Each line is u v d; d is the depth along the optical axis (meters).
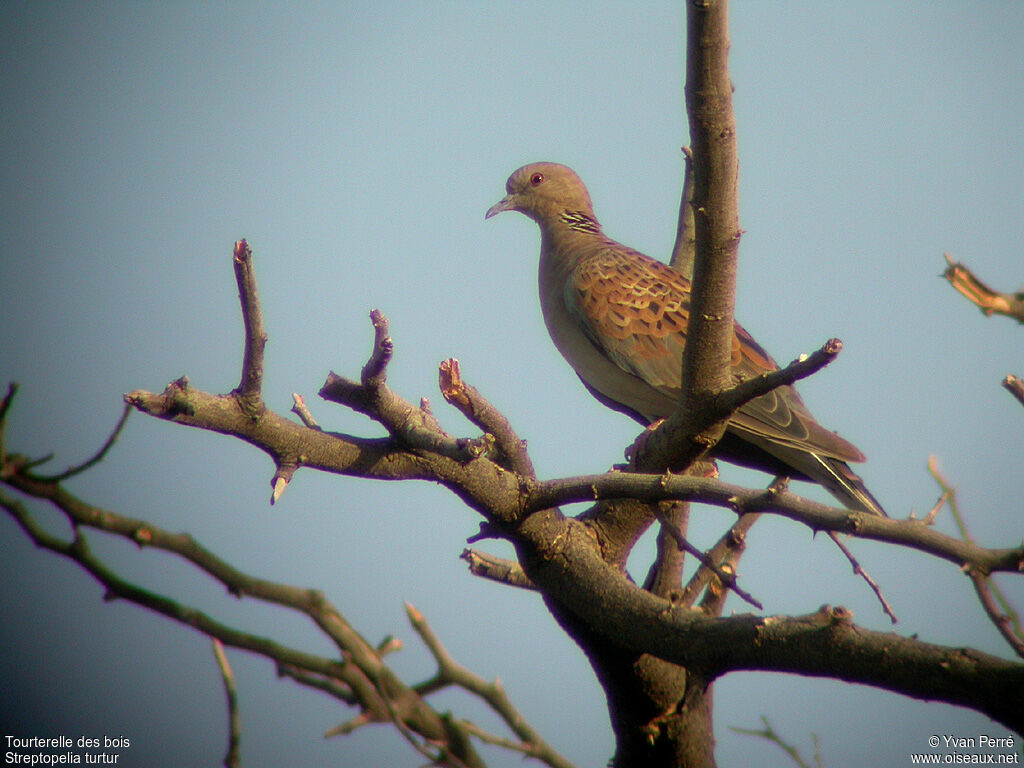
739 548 8.54
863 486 9.75
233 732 8.15
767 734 8.73
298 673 8.44
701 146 6.41
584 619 7.46
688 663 6.69
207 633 8.13
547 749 8.55
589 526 8.03
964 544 5.66
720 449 10.30
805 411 10.57
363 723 8.10
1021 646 6.14
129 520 7.93
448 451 6.61
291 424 6.60
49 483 7.71
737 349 10.87
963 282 7.52
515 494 7.04
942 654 5.45
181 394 6.19
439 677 8.78
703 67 6.18
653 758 8.08
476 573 8.11
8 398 7.62
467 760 8.26
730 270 6.81
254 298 6.05
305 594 8.28
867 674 5.67
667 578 8.60
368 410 6.60
